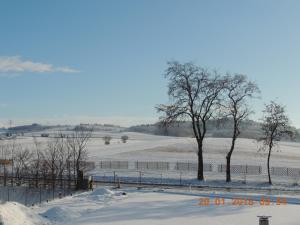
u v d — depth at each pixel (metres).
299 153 99.81
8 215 21.55
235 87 52.62
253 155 88.50
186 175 55.72
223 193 37.91
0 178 49.34
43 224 23.36
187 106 52.97
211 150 96.56
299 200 33.00
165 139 161.62
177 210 28.39
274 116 52.72
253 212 27.84
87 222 24.38
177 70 52.72
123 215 26.56
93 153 87.44
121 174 56.47
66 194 41.25
